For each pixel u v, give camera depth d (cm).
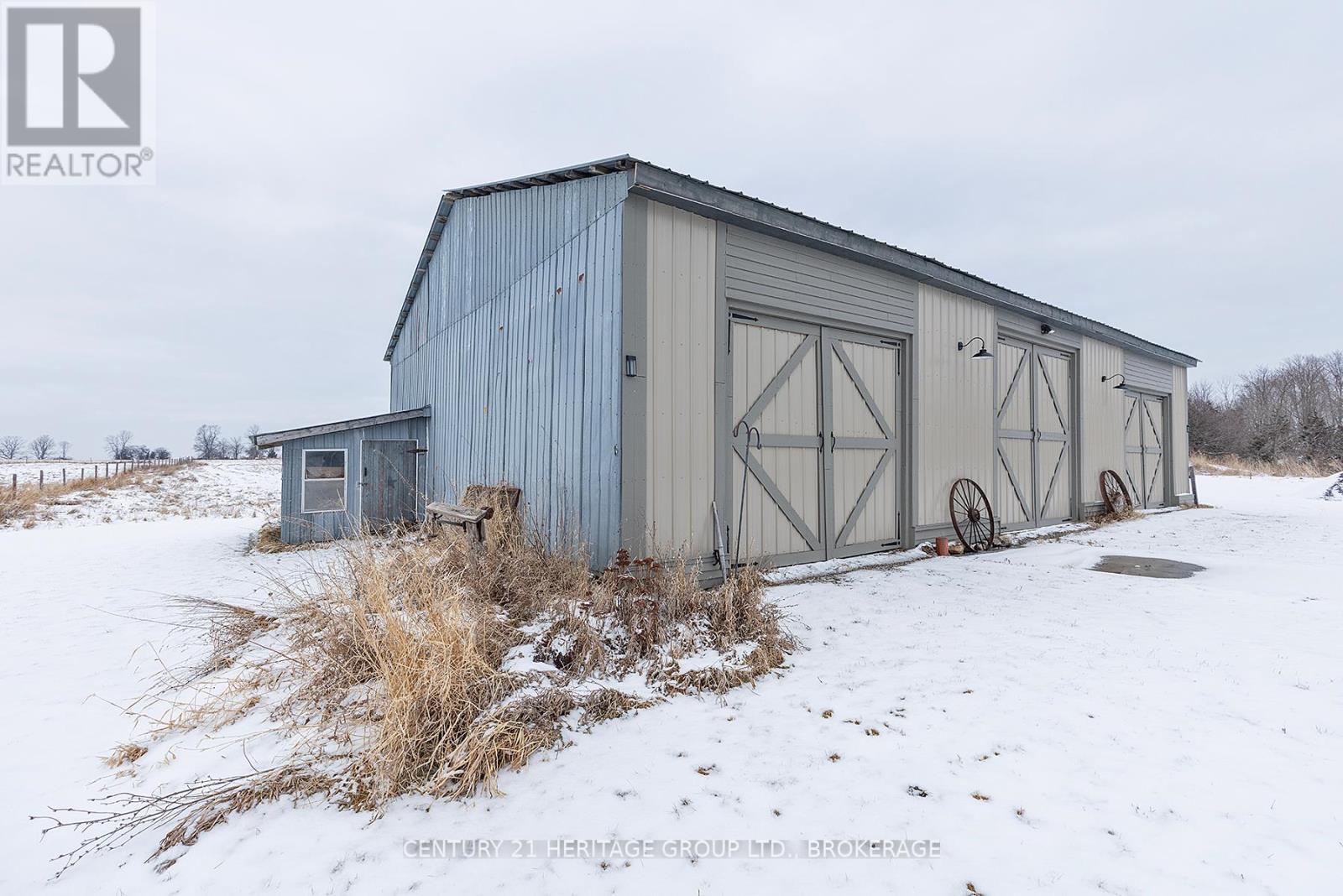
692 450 539
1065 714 291
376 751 242
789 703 310
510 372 728
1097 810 214
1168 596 524
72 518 1465
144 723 303
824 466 661
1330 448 2619
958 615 468
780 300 612
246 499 1986
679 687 322
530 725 269
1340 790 225
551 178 604
